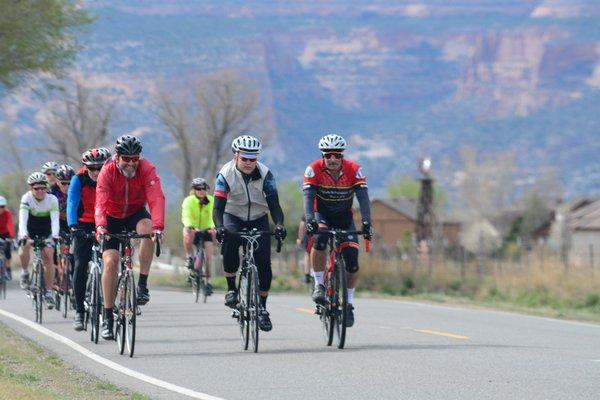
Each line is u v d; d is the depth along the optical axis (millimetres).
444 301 63812
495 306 58000
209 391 23172
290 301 54000
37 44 66125
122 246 30109
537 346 31984
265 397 22375
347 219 31422
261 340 33125
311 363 27422
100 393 22922
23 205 40062
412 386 23578
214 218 29766
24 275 42375
